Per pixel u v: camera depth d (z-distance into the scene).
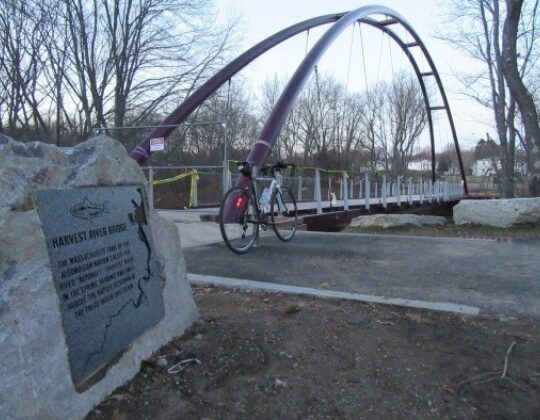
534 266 5.16
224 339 2.83
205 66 20.27
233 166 13.70
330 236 7.76
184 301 3.00
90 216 2.17
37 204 1.87
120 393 2.16
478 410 2.21
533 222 9.99
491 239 7.40
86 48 17.70
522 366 2.61
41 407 1.76
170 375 2.38
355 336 2.96
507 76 12.98
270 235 7.66
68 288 1.97
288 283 4.25
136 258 2.52
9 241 1.73
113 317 2.24
